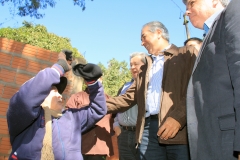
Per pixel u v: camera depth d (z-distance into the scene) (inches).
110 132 136.5
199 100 60.7
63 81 97.3
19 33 176.2
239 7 56.5
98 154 125.0
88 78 92.0
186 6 83.7
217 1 77.0
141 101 108.1
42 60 175.3
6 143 156.2
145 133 104.1
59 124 91.5
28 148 83.4
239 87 50.8
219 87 57.7
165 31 115.3
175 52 105.5
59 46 184.9
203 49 64.3
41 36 184.2
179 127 89.8
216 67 59.0
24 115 81.0
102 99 96.1
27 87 80.3
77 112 98.3
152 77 107.2
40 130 85.4
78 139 92.8
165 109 97.1
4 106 159.2
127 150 137.3
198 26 81.9
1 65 163.0
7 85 162.4
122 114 138.7
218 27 61.6
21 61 168.7
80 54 197.5
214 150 55.9
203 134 58.8
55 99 93.2
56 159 85.0
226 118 55.4
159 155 101.1
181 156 93.8
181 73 99.0
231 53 53.4
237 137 48.7
